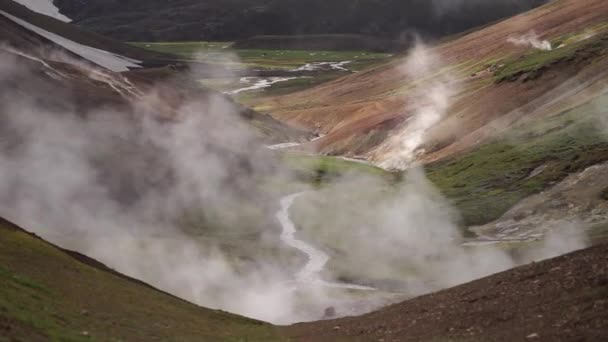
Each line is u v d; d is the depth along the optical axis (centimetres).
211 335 2931
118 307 2927
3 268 2702
